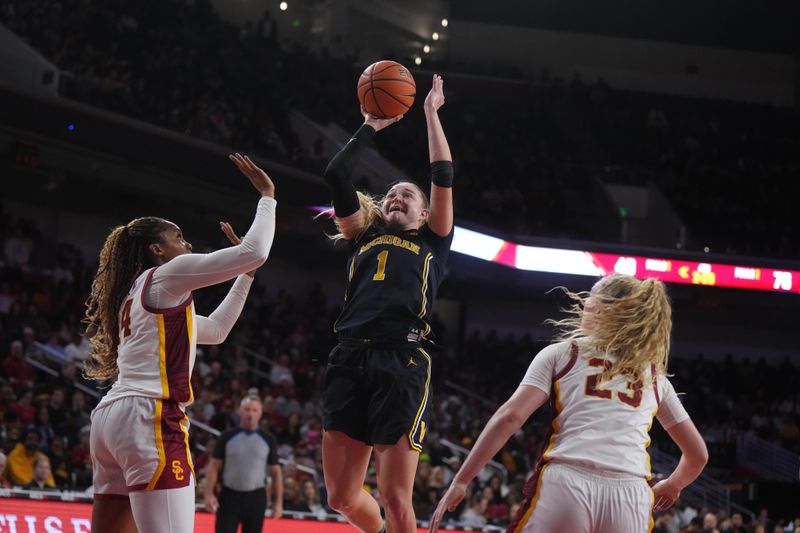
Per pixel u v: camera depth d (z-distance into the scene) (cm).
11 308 1520
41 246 1809
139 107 1858
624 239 2572
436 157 437
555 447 333
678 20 3114
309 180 1961
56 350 1474
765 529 1505
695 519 1349
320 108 2466
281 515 820
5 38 1719
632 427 333
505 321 2533
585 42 3103
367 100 445
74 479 1056
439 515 334
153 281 366
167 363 360
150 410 351
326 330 2022
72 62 1917
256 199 1914
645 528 325
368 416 407
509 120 2814
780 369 2447
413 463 402
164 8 2339
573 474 324
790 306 2292
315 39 2995
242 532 779
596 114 2906
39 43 1898
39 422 1149
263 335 1903
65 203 1941
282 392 1641
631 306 345
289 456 1324
